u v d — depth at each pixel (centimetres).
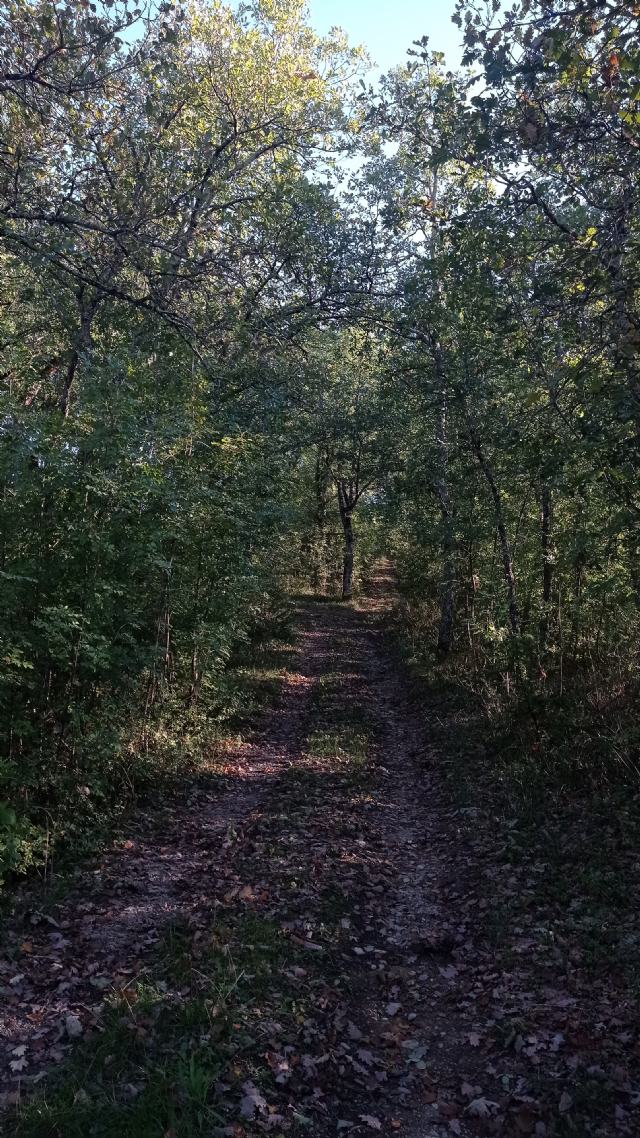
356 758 1078
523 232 779
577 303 641
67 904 609
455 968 527
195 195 1109
